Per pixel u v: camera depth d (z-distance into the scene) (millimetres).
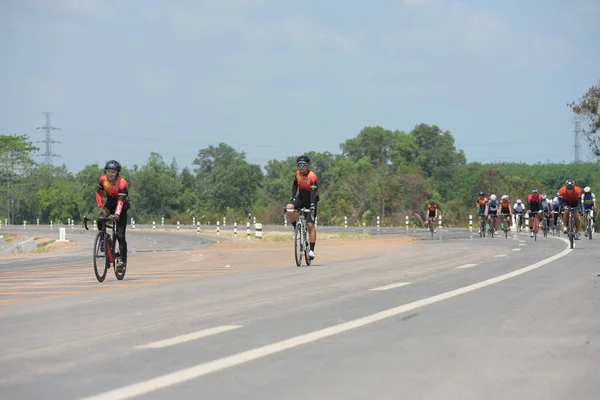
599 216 77188
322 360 9438
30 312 15117
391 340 10781
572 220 37406
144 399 7613
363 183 187000
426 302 14969
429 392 7750
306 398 7570
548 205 61062
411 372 8695
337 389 7926
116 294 18344
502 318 12758
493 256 30281
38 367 9438
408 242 52562
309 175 27438
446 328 11766
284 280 20953
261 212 195625
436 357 9523
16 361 9875
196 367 9133
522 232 72812
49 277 25328
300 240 27188
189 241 81188
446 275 21219
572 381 8195
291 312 13969
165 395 7770
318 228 121875
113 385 8297
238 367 9086
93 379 8641
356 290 17609
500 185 160125
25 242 70250
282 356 9727
